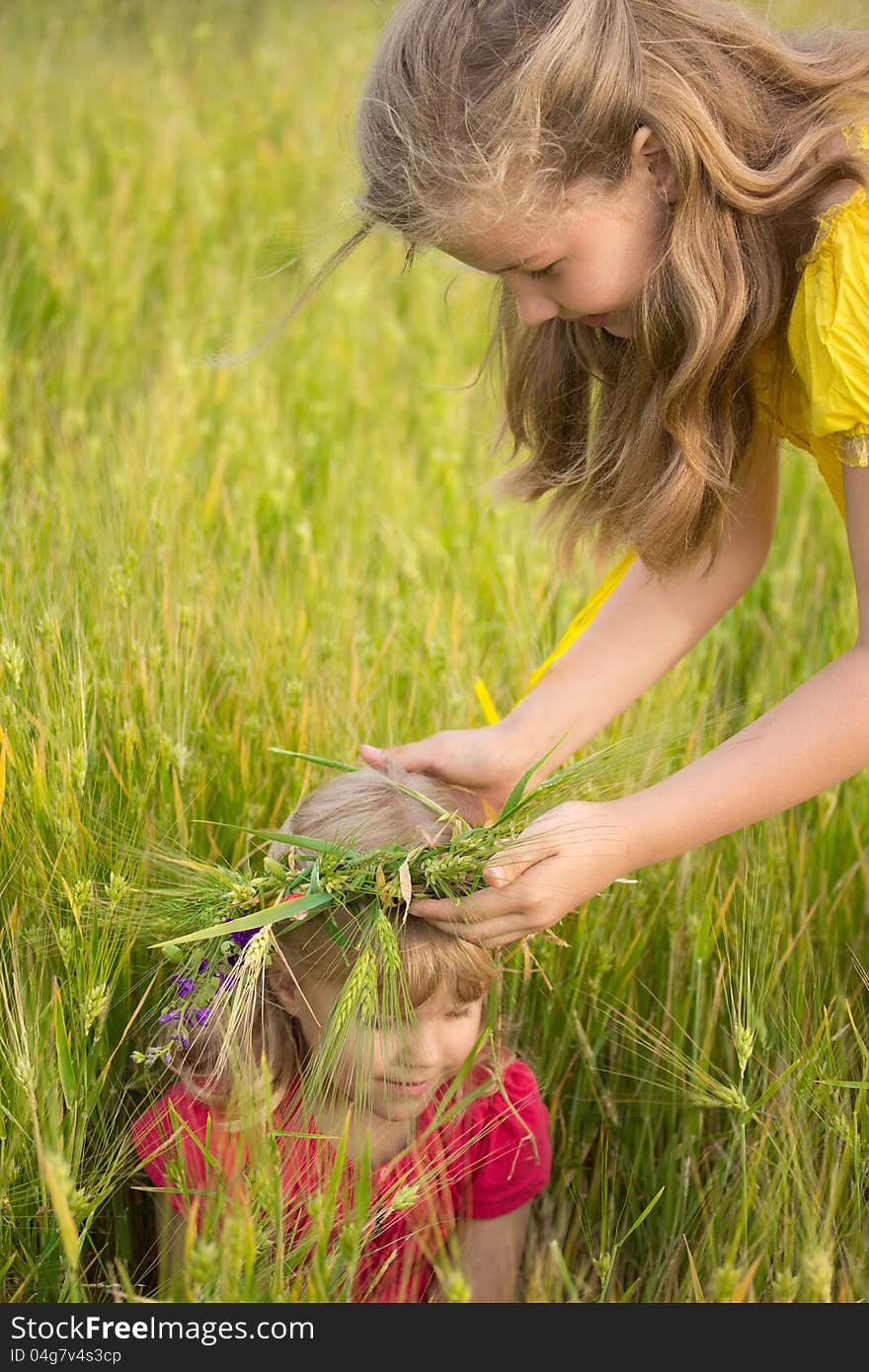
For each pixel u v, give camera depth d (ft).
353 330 14.73
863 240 5.68
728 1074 7.10
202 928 5.72
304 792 7.34
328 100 20.17
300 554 10.15
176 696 7.66
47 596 8.03
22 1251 5.82
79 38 21.65
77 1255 4.93
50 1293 5.76
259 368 13.48
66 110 18.43
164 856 6.27
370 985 5.27
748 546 7.27
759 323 6.03
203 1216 5.35
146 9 23.12
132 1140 5.98
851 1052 6.60
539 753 7.17
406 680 8.96
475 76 5.49
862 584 5.91
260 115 19.89
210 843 7.31
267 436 12.20
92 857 6.53
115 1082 6.46
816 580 10.93
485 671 9.07
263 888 5.76
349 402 13.80
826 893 7.74
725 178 5.71
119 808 6.91
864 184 5.76
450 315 15.46
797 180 5.84
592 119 5.49
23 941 6.39
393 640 9.20
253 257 15.49
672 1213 6.66
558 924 7.27
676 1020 7.06
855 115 5.99
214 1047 6.12
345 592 9.80
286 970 6.05
